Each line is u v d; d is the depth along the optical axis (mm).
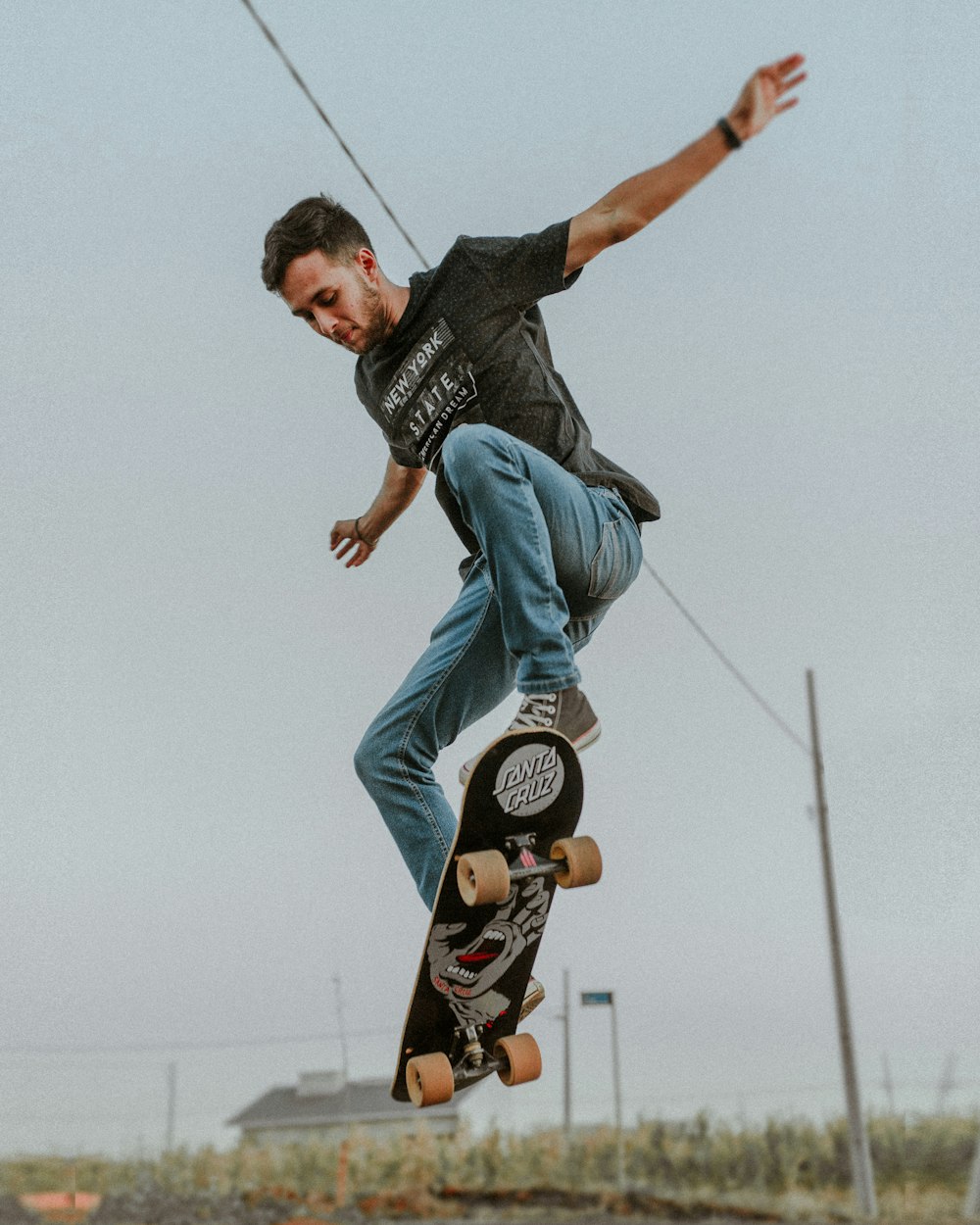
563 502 2486
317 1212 22125
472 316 2564
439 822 2711
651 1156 22875
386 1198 22859
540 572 2391
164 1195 22625
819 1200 19578
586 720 2438
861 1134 17297
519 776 2312
